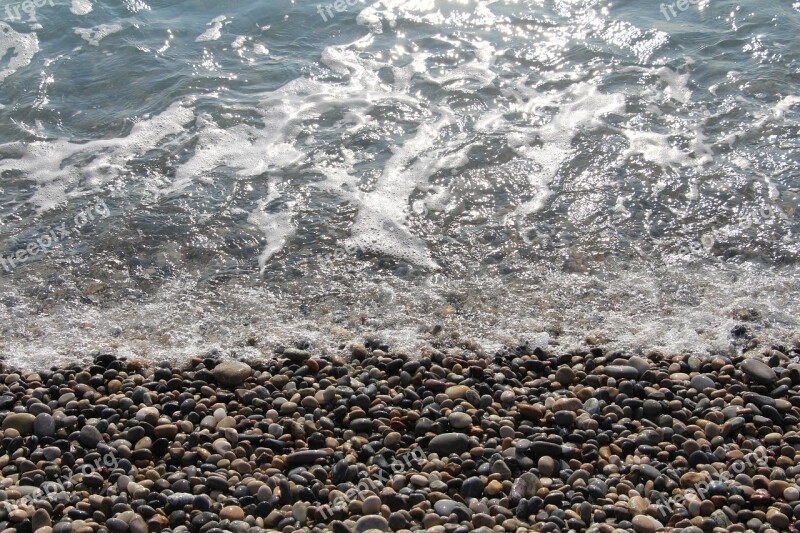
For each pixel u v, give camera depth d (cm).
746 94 347
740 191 313
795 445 251
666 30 376
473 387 263
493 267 295
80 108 353
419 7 395
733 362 270
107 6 396
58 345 278
